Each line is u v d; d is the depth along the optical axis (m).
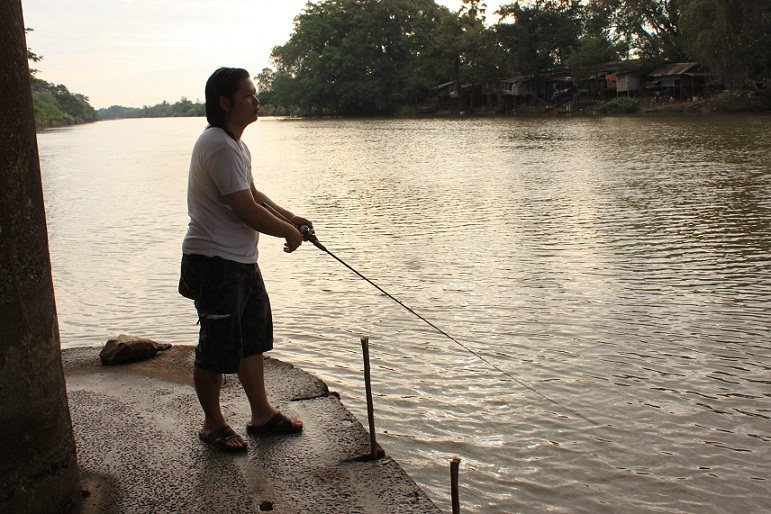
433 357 7.34
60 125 148.62
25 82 3.04
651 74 67.00
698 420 5.89
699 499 4.84
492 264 11.07
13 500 3.06
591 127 47.22
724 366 6.92
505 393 6.45
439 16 101.94
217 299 3.72
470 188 20.22
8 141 2.95
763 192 17.06
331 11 112.06
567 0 77.19
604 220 14.41
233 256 3.73
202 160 3.64
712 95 61.84
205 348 3.80
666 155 26.58
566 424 5.86
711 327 7.94
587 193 18.16
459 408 6.19
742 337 7.62
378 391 6.58
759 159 23.94
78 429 4.18
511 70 82.62
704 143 30.83
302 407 4.46
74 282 10.87
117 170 31.06
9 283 2.98
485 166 26.23
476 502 4.84
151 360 5.39
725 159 24.36
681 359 7.10
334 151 38.25
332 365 7.24
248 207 3.62
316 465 3.74
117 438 4.06
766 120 44.41
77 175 29.00
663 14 67.19
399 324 8.38
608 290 9.45
